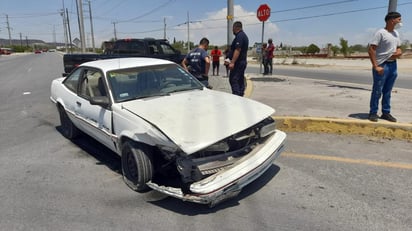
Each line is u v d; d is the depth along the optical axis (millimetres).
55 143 5141
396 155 4203
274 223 2789
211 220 2861
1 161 4387
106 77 3996
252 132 3230
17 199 3320
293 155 4305
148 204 3172
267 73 14258
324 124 5246
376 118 5090
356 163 3984
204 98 3932
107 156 4531
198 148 2730
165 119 3158
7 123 6492
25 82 13664
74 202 3229
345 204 3057
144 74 4266
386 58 4820
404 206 2992
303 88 9297
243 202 3160
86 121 4328
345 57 36844
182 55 10555
